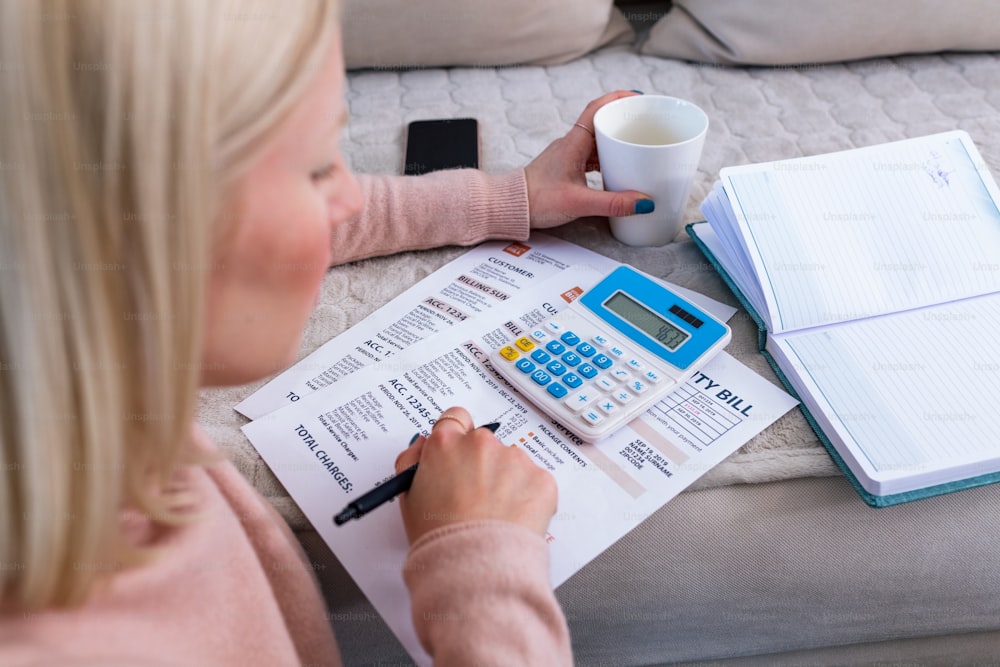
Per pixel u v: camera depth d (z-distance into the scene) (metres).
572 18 1.01
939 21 0.95
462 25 0.99
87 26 0.28
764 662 0.63
